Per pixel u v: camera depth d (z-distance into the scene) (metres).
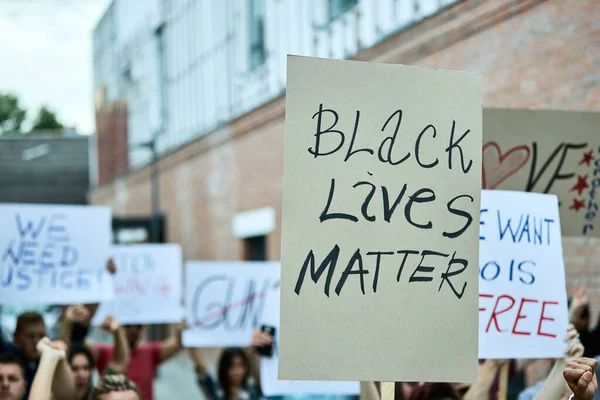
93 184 27.06
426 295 2.88
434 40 7.70
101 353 6.36
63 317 6.16
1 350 7.06
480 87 2.99
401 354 2.85
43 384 3.79
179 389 13.77
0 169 28.67
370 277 2.86
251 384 6.89
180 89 16.72
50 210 5.69
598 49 5.65
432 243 2.91
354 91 2.90
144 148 19.34
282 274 2.80
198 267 6.90
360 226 2.87
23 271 5.59
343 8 9.77
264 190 12.39
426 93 2.95
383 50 8.69
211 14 14.68
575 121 4.32
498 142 4.29
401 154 2.92
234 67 13.54
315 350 2.80
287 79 2.87
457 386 4.47
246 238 13.42
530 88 6.42
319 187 2.85
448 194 2.94
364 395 3.49
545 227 3.75
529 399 4.45
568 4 5.93
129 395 3.60
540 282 3.70
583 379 2.75
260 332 5.47
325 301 2.82
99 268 5.73
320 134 2.87
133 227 17.91
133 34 19.98
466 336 2.89
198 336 6.83
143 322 7.06
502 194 3.72
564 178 4.33
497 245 3.69
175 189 17.20
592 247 5.91
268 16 12.20
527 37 6.41
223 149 14.24
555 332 3.69
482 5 6.92
